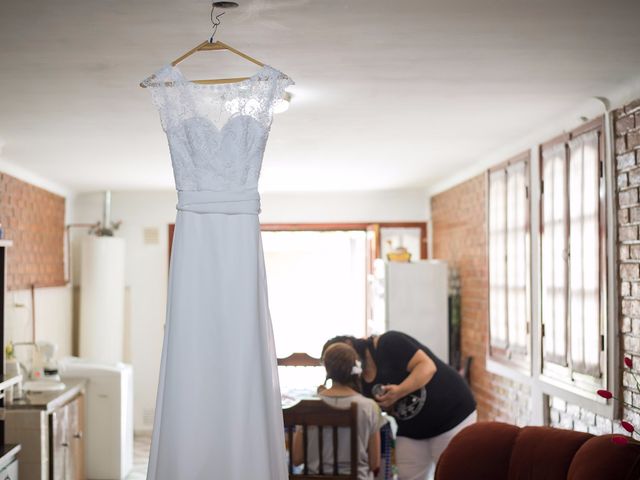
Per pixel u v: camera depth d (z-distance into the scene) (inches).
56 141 230.4
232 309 102.0
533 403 223.8
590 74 158.6
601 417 182.4
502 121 207.8
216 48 106.3
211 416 101.9
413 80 163.2
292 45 137.2
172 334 102.3
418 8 119.0
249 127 100.9
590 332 184.2
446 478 142.1
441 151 259.4
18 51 139.6
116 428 271.9
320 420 151.9
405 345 192.2
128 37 131.6
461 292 317.7
